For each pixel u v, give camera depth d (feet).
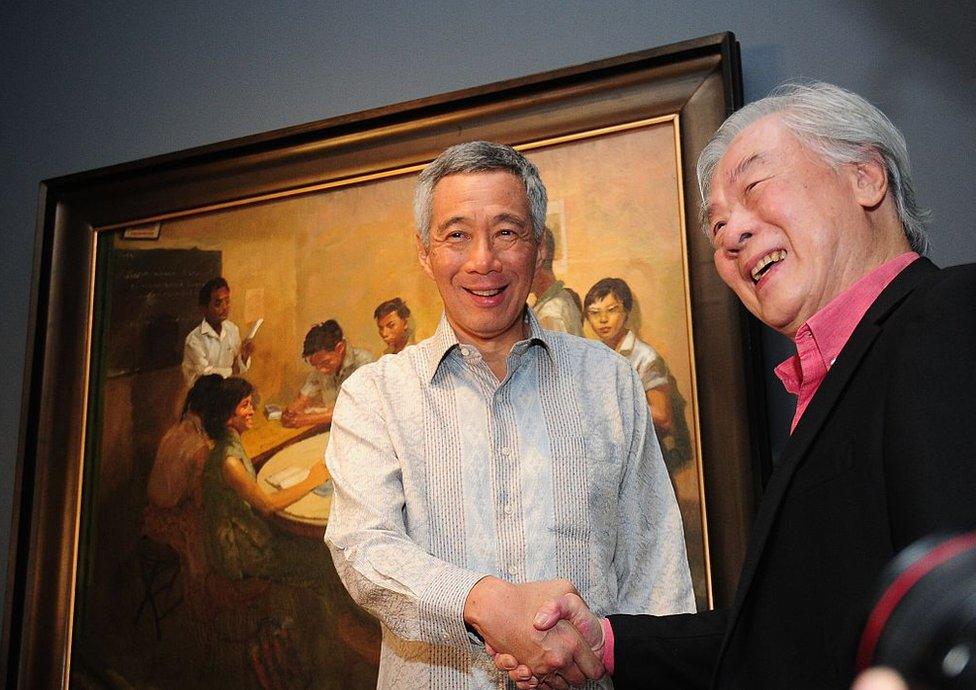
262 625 8.22
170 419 9.04
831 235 4.66
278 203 9.09
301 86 9.71
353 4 9.67
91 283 9.66
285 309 8.83
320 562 8.14
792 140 4.83
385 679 5.90
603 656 5.30
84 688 8.68
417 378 6.32
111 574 8.88
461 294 6.14
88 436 9.29
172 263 9.39
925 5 7.35
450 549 5.86
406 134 8.65
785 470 4.15
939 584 1.15
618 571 6.13
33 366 9.47
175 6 10.51
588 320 7.67
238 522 8.53
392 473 5.95
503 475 6.01
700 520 7.02
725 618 5.37
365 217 8.71
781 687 3.93
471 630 5.23
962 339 3.31
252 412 8.73
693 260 7.38
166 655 8.51
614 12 8.45
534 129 8.16
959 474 2.95
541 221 6.42
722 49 7.47
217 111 10.03
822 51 7.60
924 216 4.96
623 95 7.90
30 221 10.50
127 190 9.73
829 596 3.80
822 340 4.59
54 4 11.10
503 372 6.37
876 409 3.80
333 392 8.46
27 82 10.99
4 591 9.46
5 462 9.83
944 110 7.15
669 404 7.29
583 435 6.15
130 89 10.49
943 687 1.10
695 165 7.50
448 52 9.12
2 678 8.74
